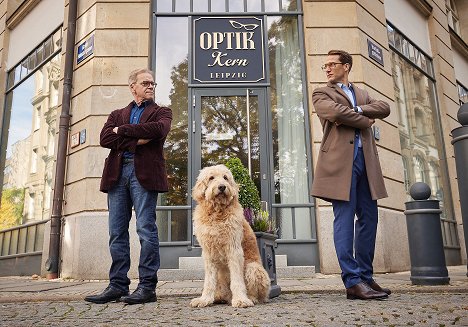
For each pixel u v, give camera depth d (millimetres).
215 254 3406
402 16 9703
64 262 6816
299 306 3162
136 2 7535
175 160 7156
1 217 9547
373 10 8164
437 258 4508
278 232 6926
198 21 7656
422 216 4602
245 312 2924
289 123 7445
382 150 7422
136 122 3838
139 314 2932
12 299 3811
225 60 7523
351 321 2471
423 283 4477
